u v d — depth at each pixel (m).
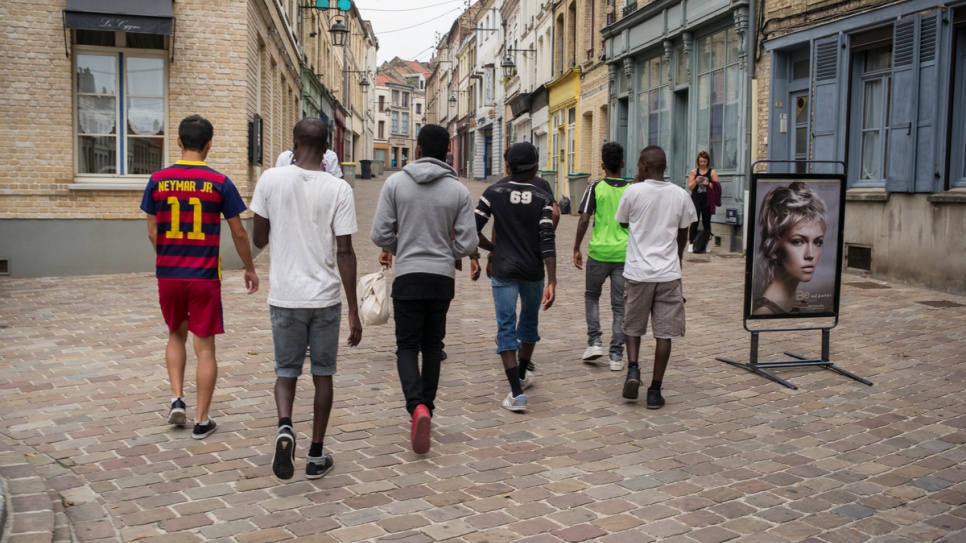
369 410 5.61
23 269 11.51
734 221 14.56
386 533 3.76
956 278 9.80
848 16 11.38
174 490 4.21
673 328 5.70
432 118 89.62
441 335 4.92
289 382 4.40
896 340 7.63
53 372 6.41
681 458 4.77
